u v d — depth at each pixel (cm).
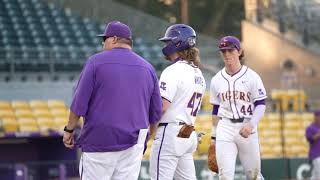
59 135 3828
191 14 6109
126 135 1490
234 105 1973
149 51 5447
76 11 5916
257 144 1988
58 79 4997
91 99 1490
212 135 2039
